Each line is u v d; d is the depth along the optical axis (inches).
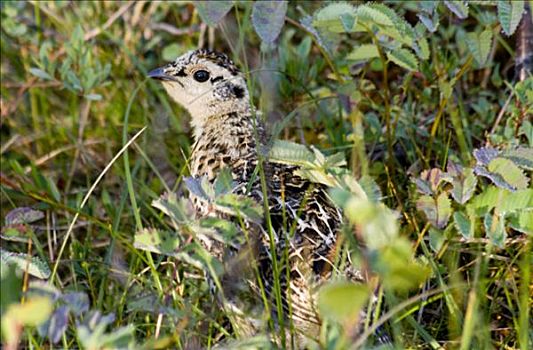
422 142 445.7
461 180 348.2
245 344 293.7
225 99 407.2
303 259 323.3
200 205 353.4
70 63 470.9
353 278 316.8
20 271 298.5
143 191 444.8
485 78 475.2
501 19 369.1
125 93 512.7
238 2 477.1
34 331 326.6
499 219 335.3
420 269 245.3
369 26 376.2
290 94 463.5
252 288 325.4
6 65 520.1
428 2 381.1
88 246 406.6
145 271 374.0
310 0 502.6
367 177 335.9
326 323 279.4
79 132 493.0
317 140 457.7
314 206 343.6
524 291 303.4
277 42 496.1
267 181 358.0
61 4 505.0
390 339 324.5
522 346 290.2
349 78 433.1
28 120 516.1
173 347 327.6
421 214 390.0
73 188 481.4
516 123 396.2
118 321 348.8
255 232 331.9
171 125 480.7
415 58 394.0
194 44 531.5
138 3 513.7
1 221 451.5
